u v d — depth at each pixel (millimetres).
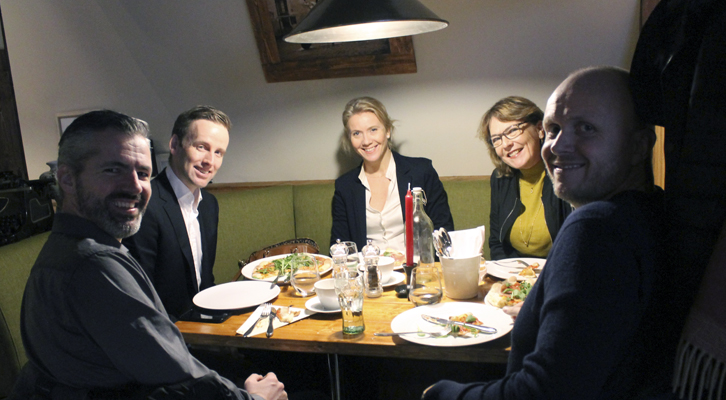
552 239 2072
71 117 3289
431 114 2787
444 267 1575
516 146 2057
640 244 800
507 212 2219
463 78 2697
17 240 2102
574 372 771
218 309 1588
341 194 2586
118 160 1129
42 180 2314
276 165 3107
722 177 747
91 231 1127
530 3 2521
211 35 2934
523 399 819
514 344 958
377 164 2553
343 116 2566
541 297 888
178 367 1114
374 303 1610
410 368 2229
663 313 835
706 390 783
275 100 2998
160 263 1914
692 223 787
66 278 1043
